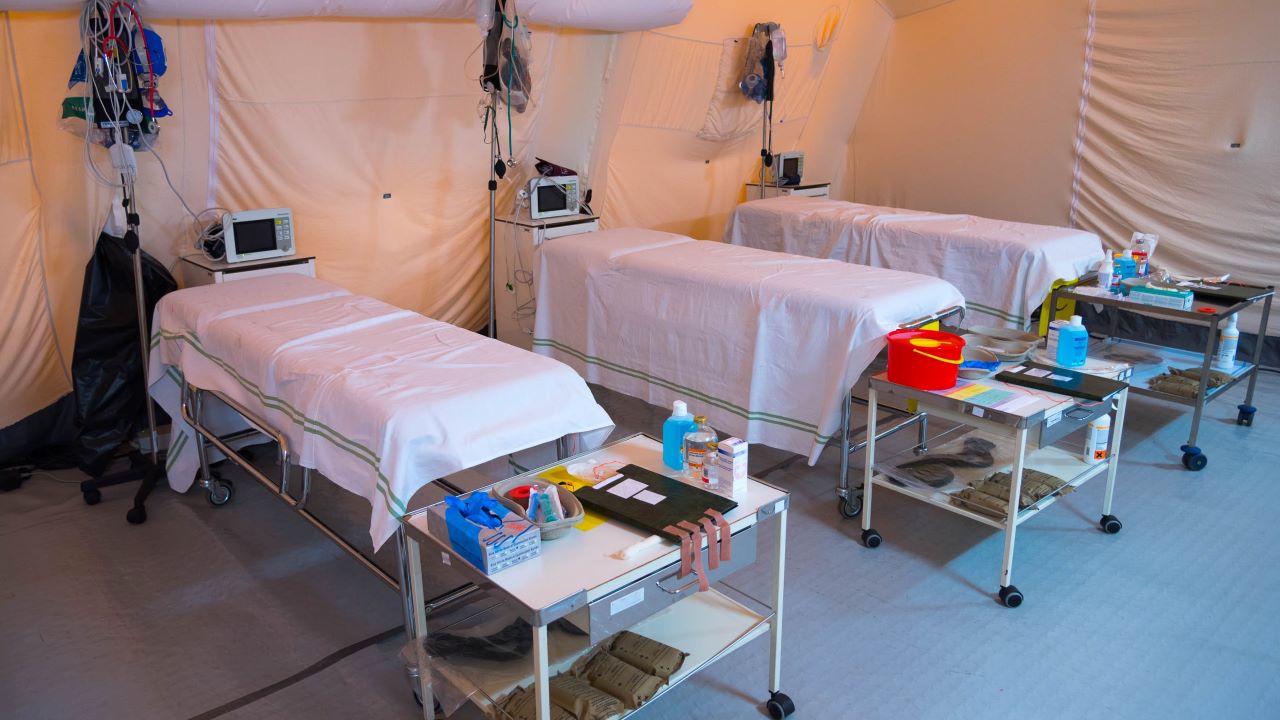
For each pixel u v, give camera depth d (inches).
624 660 82.3
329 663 98.7
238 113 152.8
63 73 129.9
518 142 195.9
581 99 201.6
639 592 72.4
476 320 209.9
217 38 143.1
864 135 272.4
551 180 191.8
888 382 114.8
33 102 129.2
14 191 133.0
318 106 161.0
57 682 95.7
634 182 226.7
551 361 104.7
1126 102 213.2
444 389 94.4
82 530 128.3
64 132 133.6
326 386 97.5
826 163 275.3
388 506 85.5
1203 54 198.2
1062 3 219.9
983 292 178.5
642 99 210.8
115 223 144.1
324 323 119.4
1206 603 107.9
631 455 93.0
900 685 93.8
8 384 142.7
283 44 150.4
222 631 104.7
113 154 125.1
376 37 159.8
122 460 151.5
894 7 250.7
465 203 193.9
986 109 241.0
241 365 113.3
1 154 129.3
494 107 170.1
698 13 202.8
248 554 121.9
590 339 165.0
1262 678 94.3
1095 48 216.2
